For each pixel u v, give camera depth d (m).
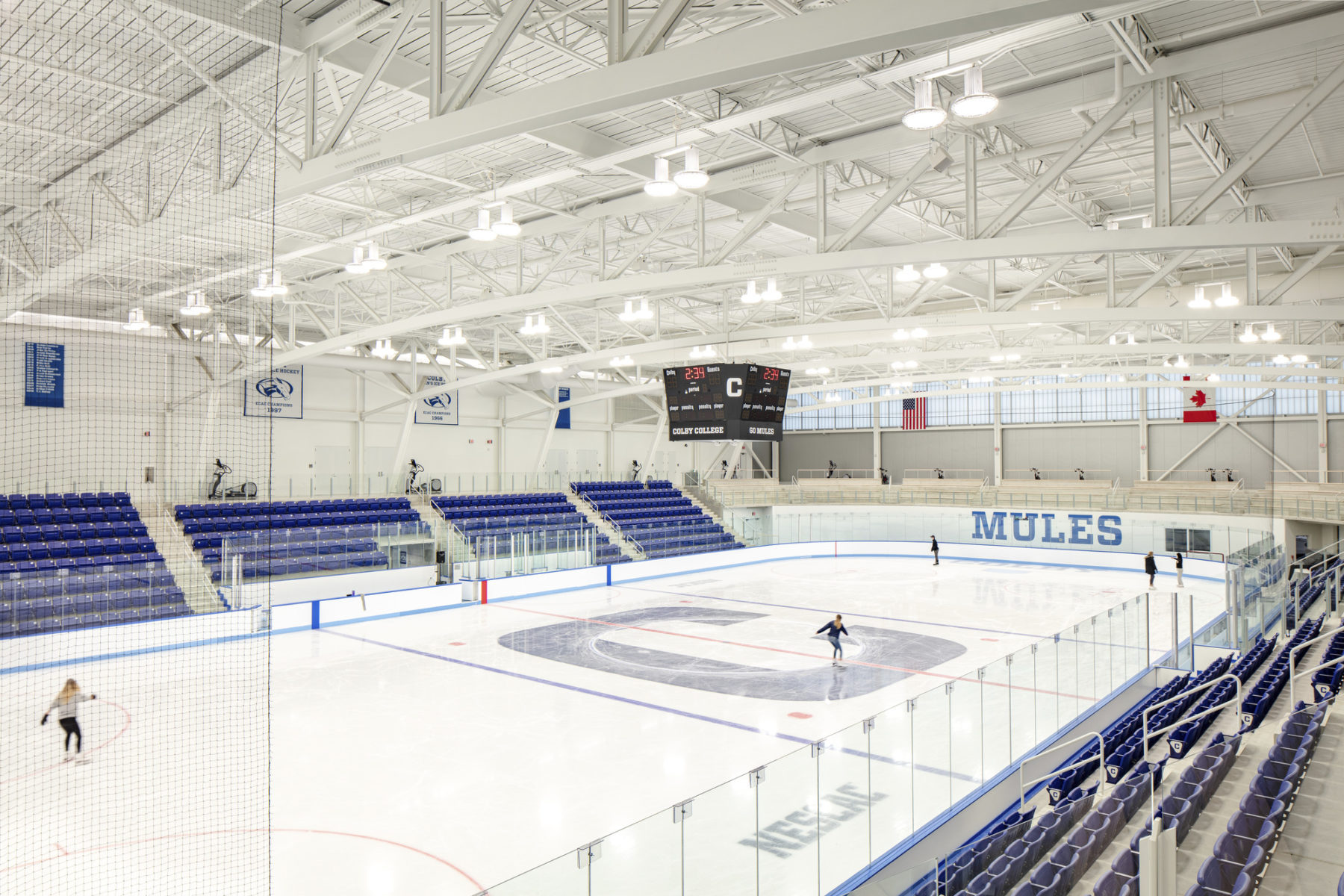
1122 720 15.34
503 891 5.39
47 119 13.97
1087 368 34.31
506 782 11.98
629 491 46.19
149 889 8.80
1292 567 28.84
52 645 18.47
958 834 10.18
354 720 14.90
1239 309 18.88
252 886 8.86
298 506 31.56
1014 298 21.11
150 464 27.81
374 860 9.54
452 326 27.34
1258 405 42.03
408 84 12.95
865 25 6.55
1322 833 8.66
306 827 10.41
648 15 12.28
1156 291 31.41
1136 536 38.75
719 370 23.80
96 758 12.91
